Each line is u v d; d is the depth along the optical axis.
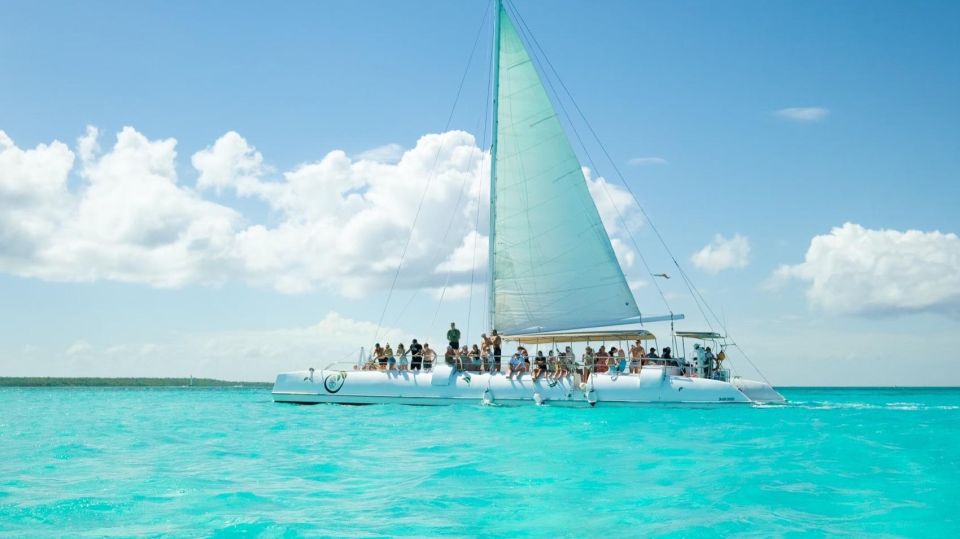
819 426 20.56
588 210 29.66
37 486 11.63
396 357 30.42
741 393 25.94
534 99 30.14
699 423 21.44
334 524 8.88
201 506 9.98
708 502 10.13
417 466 13.61
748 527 8.70
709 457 14.47
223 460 14.73
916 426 20.59
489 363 29.17
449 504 10.06
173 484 11.80
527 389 27.16
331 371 30.83
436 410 26.78
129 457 15.38
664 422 21.70
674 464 13.58
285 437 19.12
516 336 30.81
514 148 30.50
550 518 9.20
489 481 11.88
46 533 8.48
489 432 19.47
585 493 10.84
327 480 12.15
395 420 23.47
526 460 14.20
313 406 30.28
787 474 12.34
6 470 13.53
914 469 12.83
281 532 8.48
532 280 30.27
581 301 29.77
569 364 27.94
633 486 11.36
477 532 8.50
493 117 30.88
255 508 9.85
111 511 9.65
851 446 16.00
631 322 29.11
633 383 26.17
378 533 8.44
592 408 26.20
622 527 8.73
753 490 10.95
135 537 8.25
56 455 15.83
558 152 29.88
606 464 13.62
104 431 21.81
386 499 10.44
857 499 10.29
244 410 31.11
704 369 28.00
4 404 44.38
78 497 10.63
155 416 29.23
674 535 8.35
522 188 30.39
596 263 29.59
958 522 8.92
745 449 15.63
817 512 9.49
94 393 76.44
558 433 19.05
